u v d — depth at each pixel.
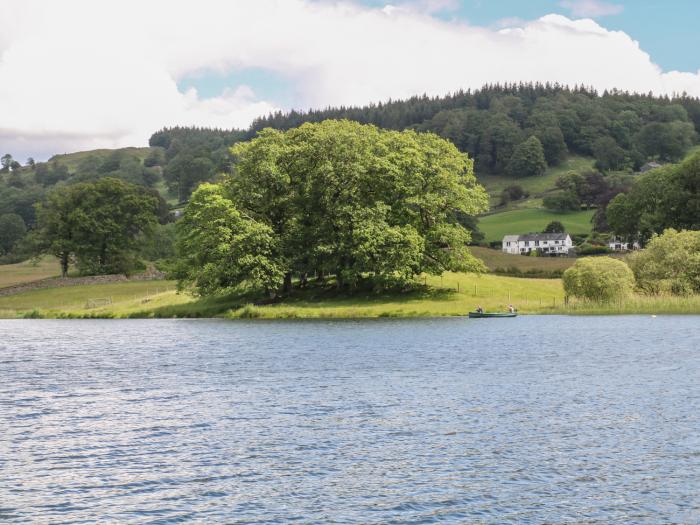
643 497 18.88
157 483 20.33
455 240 97.81
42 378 40.53
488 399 31.53
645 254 90.38
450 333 64.06
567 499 18.78
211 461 22.38
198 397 33.28
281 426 26.86
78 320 99.62
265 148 96.44
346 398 32.22
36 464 22.22
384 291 98.75
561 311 83.38
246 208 97.75
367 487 19.81
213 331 72.44
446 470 21.20
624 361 42.84
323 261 95.38
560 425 26.42
